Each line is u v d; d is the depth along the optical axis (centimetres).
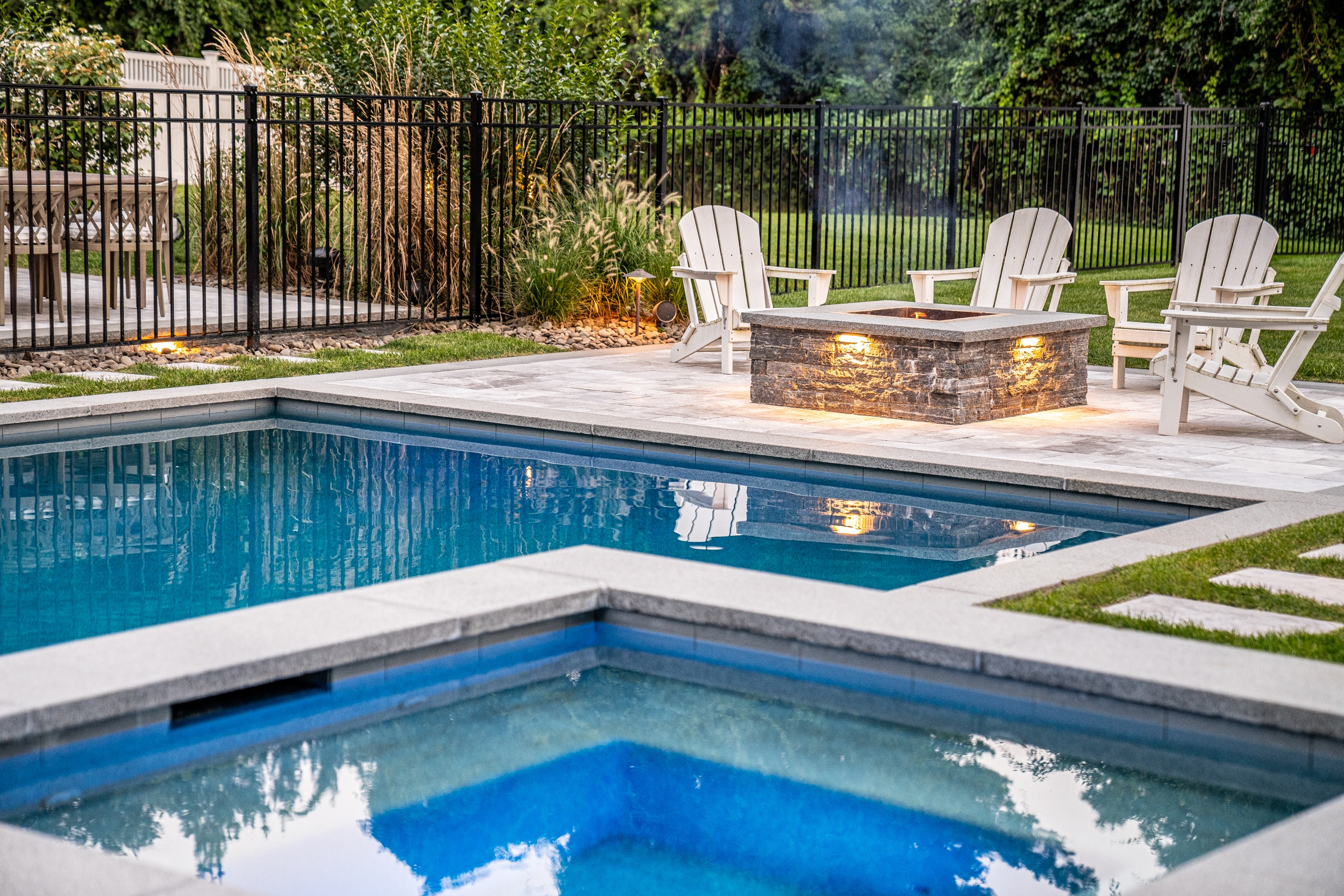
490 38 1307
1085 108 1614
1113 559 488
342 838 304
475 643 415
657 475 682
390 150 1208
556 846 298
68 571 509
